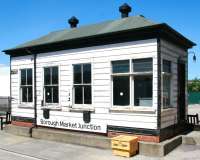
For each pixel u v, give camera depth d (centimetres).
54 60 1322
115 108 1113
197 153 998
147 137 1031
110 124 1131
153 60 1025
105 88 1148
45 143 1218
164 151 974
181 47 1269
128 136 1043
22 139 1308
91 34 1213
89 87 1203
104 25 1333
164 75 1088
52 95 1336
